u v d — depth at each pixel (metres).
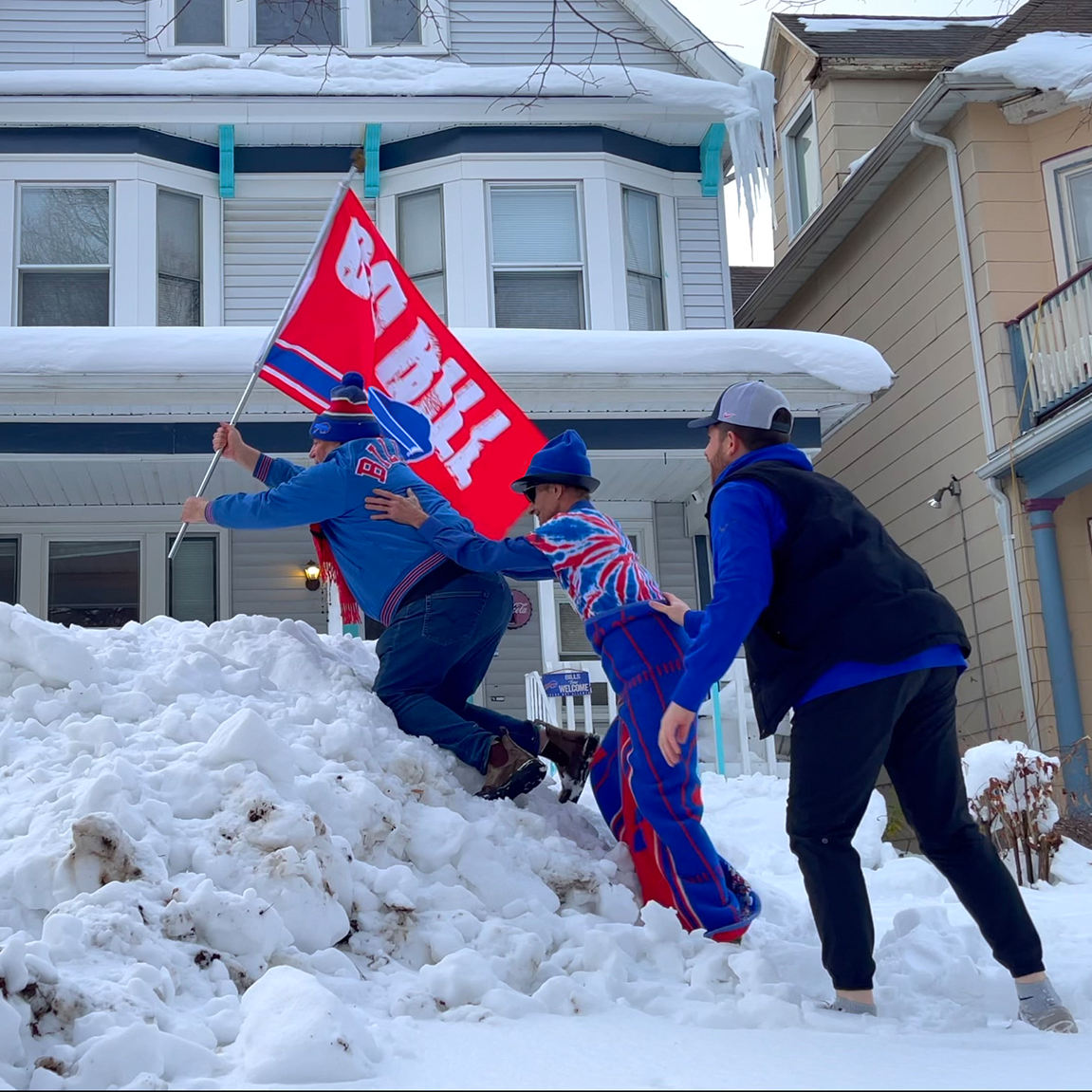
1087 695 11.45
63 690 3.96
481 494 5.75
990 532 12.24
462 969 2.84
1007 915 3.08
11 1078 2.07
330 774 3.63
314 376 5.45
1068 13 14.18
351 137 12.12
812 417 10.47
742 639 3.07
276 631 4.72
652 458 10.43
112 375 9.57
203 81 11.55
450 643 4.29
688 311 12.38
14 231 11.32
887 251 14.45
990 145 12.59
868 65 15.67
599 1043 2.45
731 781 8.34
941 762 3.19
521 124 12.05
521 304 11.87
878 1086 2.01
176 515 11.60
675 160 12.62
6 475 10.41
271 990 2.36
